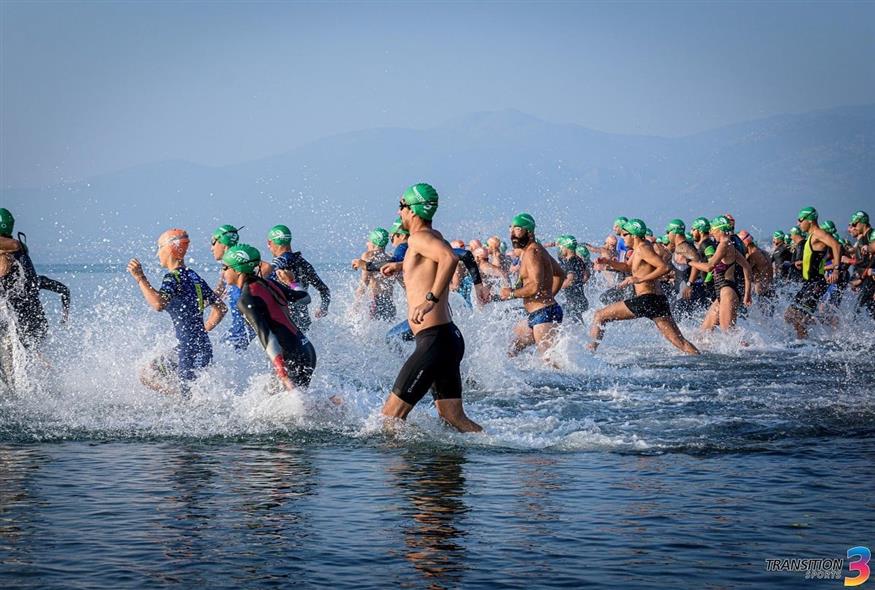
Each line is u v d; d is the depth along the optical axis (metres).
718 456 7.19
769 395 10.34
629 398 10.16
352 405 8.70
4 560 4.70
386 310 15.34
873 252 19.27
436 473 6.60
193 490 6.09
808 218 19.41
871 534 5.13
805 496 5.94
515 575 4.52
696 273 17.88
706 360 14.05
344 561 4.71
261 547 4.92
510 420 8.65
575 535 5.12
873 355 14.76
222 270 10.37
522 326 12.91
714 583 4.41
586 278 17.55
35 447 7.48
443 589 4.34
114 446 7.53
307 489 6.12
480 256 15.95
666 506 5.70
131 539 5.04
